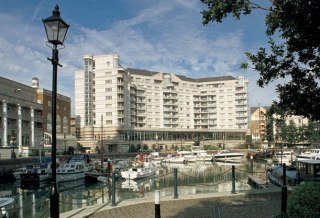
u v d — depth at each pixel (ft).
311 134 337.31
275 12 27.37
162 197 62.80
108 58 387.34
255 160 305.53
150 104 446.19
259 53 32.48
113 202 56.13
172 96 464.65
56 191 31.24
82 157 217.56
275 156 268.21
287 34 30.89
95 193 126.72
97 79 388.37
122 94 387.96
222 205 54.13
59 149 301.22
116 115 379.96
